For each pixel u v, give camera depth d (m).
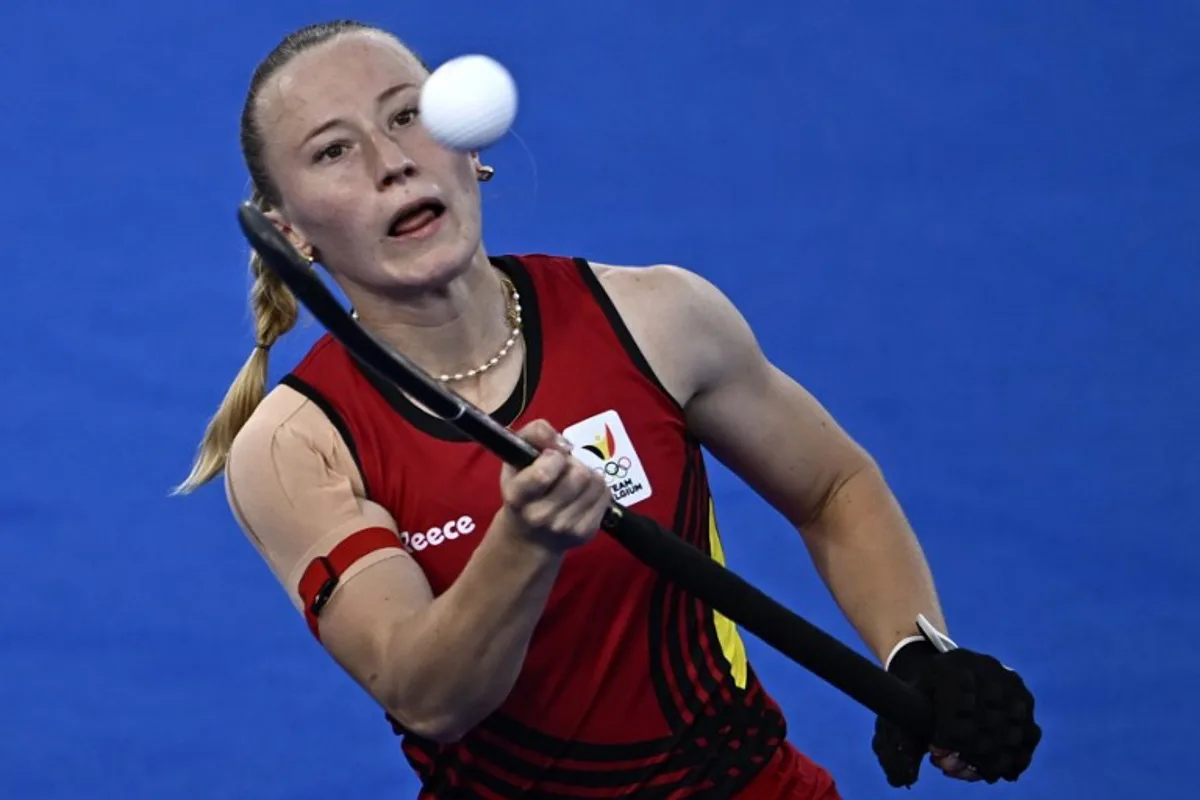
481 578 7.97
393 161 8.78
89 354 18.73
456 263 8.84
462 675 8.23
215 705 15.69
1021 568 16.67
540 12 22.64
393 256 8.87
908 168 20.81
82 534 17.12
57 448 17.86
